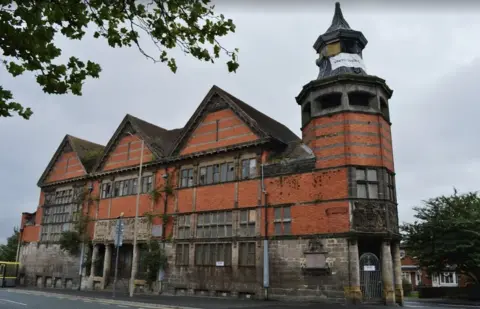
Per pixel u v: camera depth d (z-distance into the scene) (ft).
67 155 147.33
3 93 23.62
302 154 88.99
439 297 122.42
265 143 92.99
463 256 108.27
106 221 123.65
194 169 105.50
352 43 95.71
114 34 23.53
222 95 103.24
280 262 85.25
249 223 91.97
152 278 104.01
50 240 141.38
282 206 87.92
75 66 23.25
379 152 83.15
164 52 24.75
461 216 111.55
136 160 120.88
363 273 78.43
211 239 97.04
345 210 79.36
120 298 84.28
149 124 132.46
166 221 106.83
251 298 86.99
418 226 116.47
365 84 86.48
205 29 23.81
